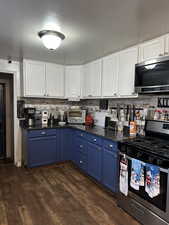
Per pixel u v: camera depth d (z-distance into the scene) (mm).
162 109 2320
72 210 2014
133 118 2693
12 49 2641
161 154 1566
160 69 1871
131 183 1852
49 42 2018
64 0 1388
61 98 3730
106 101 3365
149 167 1649
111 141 2242
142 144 1891
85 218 1878
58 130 3355
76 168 3256
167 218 1527
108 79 2881
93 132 2670
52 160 3336
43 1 1401
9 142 3670
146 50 2213
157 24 1788
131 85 2439
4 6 1473
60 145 3404
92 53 2822
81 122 3639
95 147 2605
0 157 3654
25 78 3252
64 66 3676
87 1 1398
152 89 1973
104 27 1869
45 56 3041
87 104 4020
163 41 2006
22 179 2789
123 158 1966
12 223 1787
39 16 1646
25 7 1492
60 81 3643
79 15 1628
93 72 3270
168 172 1495
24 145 3252
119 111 2996
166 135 2082
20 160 3406
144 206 1742
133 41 2260
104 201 2203
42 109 3758
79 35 2082
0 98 3555
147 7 1484
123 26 1843
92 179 2799
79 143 3107
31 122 3355
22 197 2271
